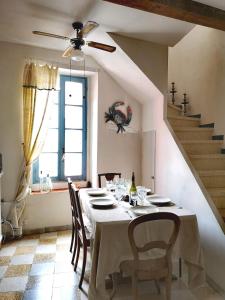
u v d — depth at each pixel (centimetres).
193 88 441
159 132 374
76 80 430
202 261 229
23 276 260
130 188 295
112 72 401
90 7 258
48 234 379
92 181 431
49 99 376
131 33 316
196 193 285
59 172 420
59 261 294
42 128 373
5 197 363
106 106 416
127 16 274
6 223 360
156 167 384
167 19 280
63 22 294
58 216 395
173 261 276
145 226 217
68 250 324
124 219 213
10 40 356
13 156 367
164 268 194
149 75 343
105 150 417
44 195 386
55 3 252
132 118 435
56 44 368
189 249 226
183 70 472
